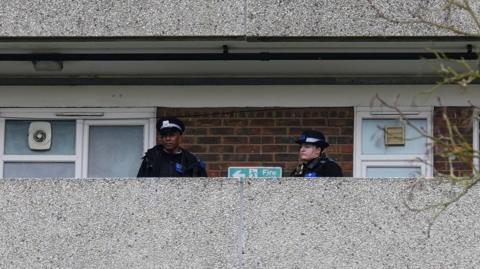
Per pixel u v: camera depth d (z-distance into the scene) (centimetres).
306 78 3438
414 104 3378
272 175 3400
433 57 3278
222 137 3444
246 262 2925
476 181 2567
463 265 2898
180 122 3161
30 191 2981
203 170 3180
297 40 3192
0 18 3203
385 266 2908
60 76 3475
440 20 3142
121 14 3191
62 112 3491
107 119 3488
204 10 3178
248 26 3169
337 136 3434
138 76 3466
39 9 3206
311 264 2914
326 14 3169
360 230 2920
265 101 3447
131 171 3497
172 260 2938
